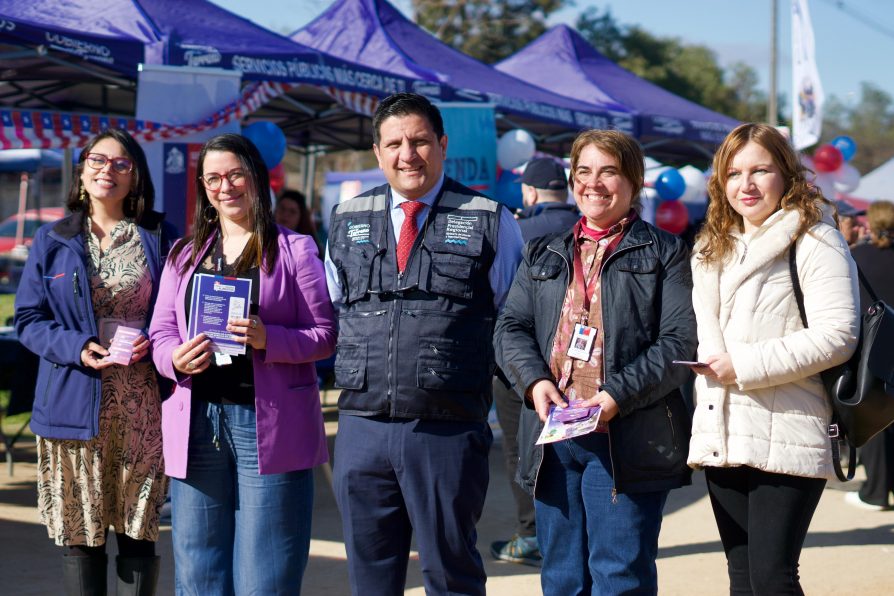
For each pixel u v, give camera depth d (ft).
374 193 10.84
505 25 117.60
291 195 23.84
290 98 33.71
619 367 9.77
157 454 11.67
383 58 32.37
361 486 10.40
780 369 9.24
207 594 10.69
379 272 10.34
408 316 10.14
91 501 11.47
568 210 16.83
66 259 11.64
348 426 10.46
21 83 30.32
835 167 37.83
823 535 18.12
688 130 39.01
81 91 31.50
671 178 34.04
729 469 9.93
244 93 23.76
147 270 11.81
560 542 10.26
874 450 20.06
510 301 10.46
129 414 11.56
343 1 35.70
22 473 21.97
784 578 9.48
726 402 9.64
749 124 10.00
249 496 10.55
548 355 10.15
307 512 10.87
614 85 41.63
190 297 10.86
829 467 9.49
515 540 16.40
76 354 11.17
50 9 23.13
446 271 10.15
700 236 10.16
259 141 23.71
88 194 11.94
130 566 11.82
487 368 10.39
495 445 25.86
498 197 28.63
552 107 33.73
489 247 10.34
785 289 9.55
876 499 20.13
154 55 22.40
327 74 25.98
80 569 11.65
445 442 10.10
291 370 10.71
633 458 9.66
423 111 10.28
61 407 11.32
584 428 9.09
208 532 10.71
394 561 10.60
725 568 16.01
